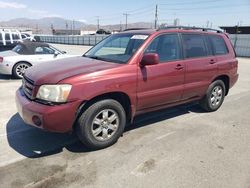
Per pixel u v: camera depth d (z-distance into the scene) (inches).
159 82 175.5
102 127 153.9
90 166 137.3
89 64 161.3
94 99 149.8
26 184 120.5
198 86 208.1
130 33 192.7
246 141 173.9
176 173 132.5
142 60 162.4
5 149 153.9
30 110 138.3
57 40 2453.2
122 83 154.5
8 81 356.5
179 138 175.3
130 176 129.0
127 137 174.2
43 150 153.9
